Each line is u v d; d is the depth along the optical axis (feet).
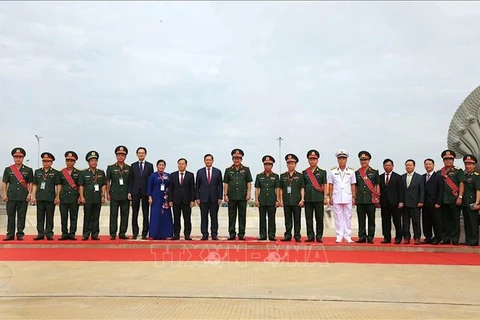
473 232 32.14
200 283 20.16
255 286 19.62
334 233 46.98
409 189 33.22
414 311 15.89
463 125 37.47
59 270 23.32
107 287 19.35
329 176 35.27
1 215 52.01
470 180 32.48
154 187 35.01
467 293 18.65
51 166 35.58
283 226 57.52
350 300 17.34
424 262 26.58
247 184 34.73
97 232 35.04
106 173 35.63
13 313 15.46
